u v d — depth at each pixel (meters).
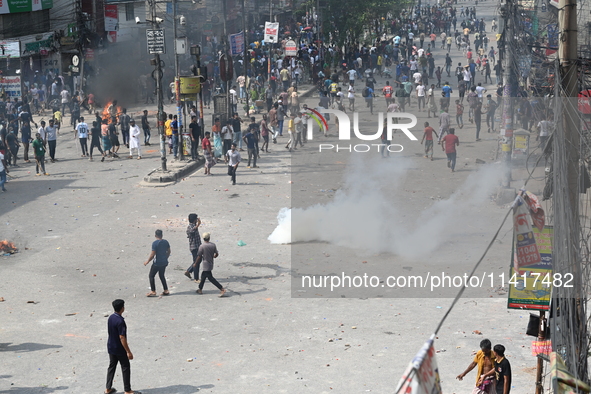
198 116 58.19
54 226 38.25
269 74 84.94
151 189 46.09
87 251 33.94
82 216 40.12
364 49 99.44
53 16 88.38
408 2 117.50
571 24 14.15
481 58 98.50
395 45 103.69
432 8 142.62
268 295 28.17
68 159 56.59
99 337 23.94
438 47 117.81
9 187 47.59
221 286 28.30
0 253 33.56
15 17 89.50
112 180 48.81
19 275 30.59
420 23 129.62
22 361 21.92
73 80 84.19
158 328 24.75
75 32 84.81
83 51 84.75
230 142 54.50
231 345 23.16
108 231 37.12
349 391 19.61
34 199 44.09
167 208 41.50
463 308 26.56
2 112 69.75
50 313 26.19
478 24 126.81
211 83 83.38
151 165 53.09
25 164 55.66
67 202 43.22
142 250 34.06
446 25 129.75
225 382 20.36
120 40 91.38
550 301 13.96
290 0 124.94
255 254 33.56
